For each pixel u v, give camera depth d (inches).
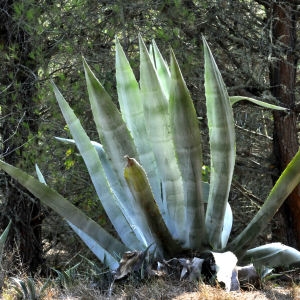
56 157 328.5
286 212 369.7
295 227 364.8
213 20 351.9
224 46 363.6
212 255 171.9
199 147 170.4
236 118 414.3
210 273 171.0
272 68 377.4
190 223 179.3
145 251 172.7
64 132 327.6
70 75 335.9
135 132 189.9
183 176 173.8
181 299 149.1
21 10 311.9
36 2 322.7
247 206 397.1
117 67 190.7
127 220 199.5
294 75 378.9
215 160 177.2
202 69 344.5
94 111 182.5
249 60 348.8
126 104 191.2
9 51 331.9
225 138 173.8
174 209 182.7
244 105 379.2
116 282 170.2
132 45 343.3
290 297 155.3
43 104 334.6
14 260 248.2
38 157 312.8
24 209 345.1
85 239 208.8
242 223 393.4
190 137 168.1
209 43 356.2
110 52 336.2
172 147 178.1
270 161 382.3
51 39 346.6
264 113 442.0
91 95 179.6
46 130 321.4
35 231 363.9
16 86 310.0
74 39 331.3
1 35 341.1
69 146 319.3
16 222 341.7
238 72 366.3
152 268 175.5
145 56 173.3
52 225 370.0
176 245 179.6
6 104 324.5
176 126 167.8
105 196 195.5
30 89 326.6
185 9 321.1
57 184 328.8
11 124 323.9
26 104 329.1
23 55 335.9
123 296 157.1
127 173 158.2
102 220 339.3
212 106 172.4
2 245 196.1
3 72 334.3
